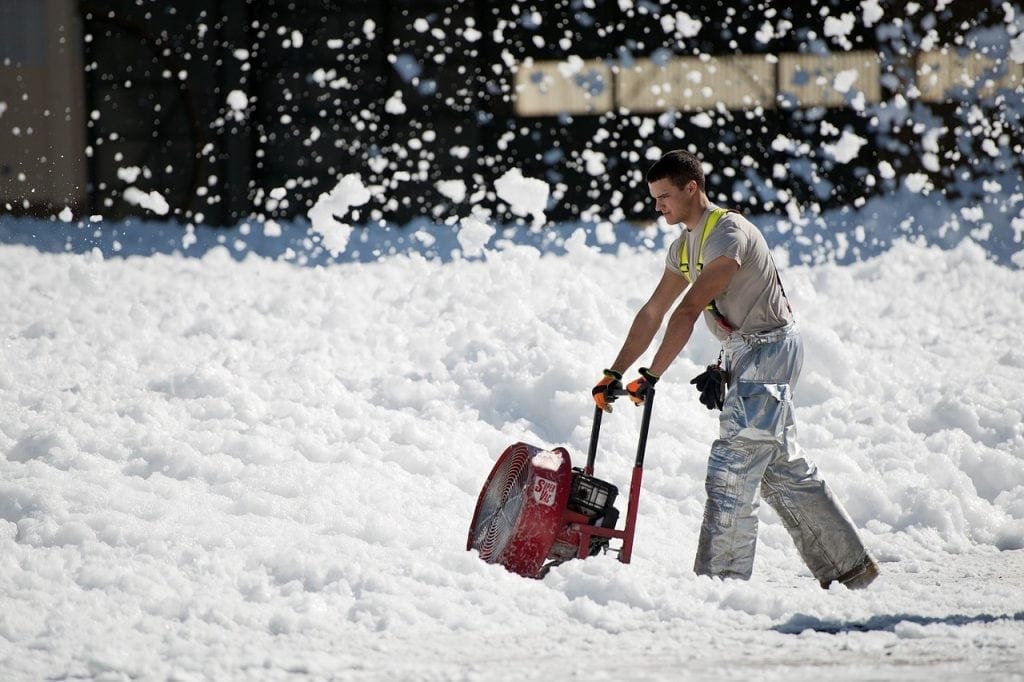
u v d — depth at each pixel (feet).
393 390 83.87
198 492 64.13
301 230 247.09
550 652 40.86
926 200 244.83
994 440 75.72
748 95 278.05
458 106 279.28
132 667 38.99
